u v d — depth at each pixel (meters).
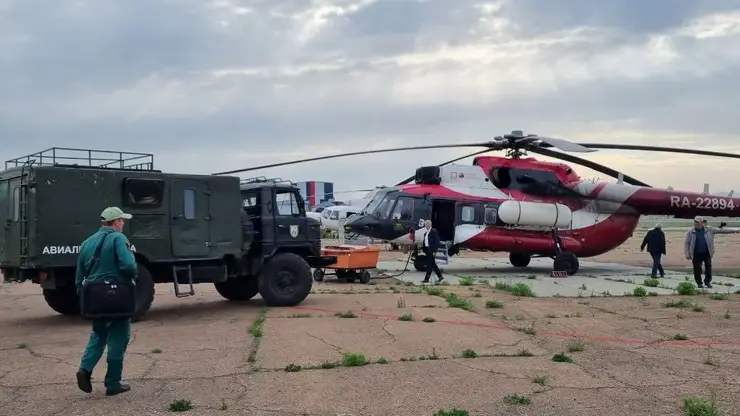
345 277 17.34
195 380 6.77
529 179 20.94
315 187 68.12
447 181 20.61
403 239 20.19
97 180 10.62
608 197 21.38
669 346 8.71
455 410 5.56
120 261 6.05
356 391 6.32
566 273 19.95
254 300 13.77
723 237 53.25
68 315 11.88
